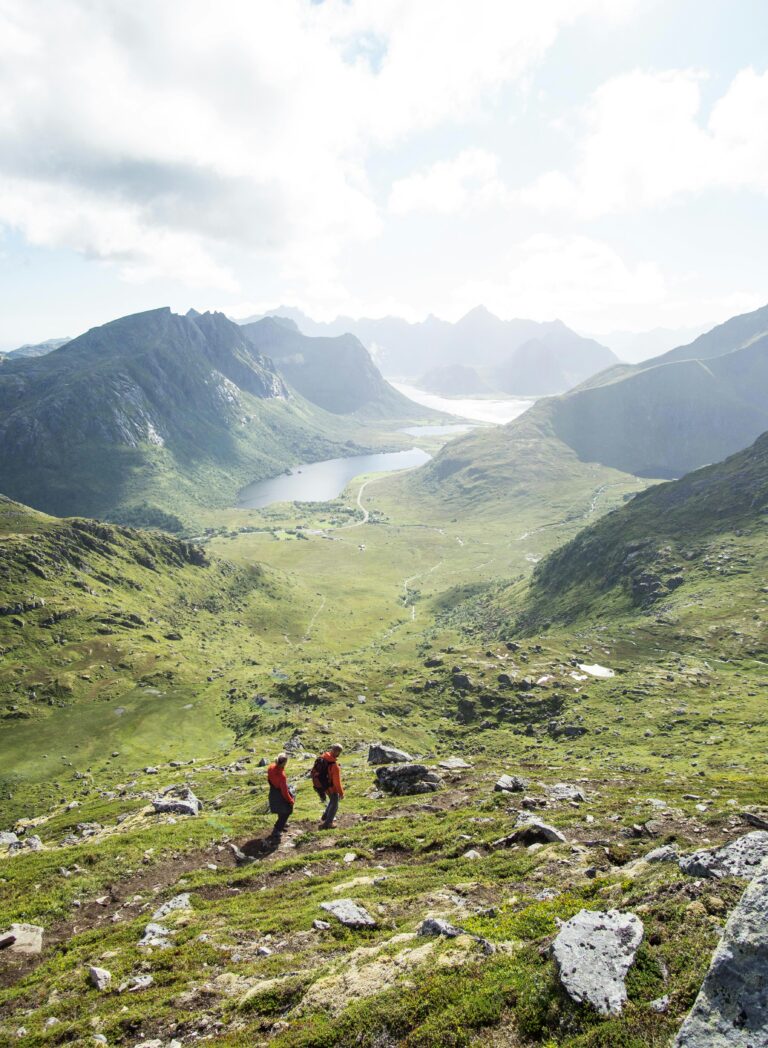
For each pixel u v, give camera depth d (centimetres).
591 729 13938
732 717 13238
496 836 3061
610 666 18612
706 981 1107
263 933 2191
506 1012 1326
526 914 1798
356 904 2295
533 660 19538
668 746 12112
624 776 5978
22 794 15425
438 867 2722
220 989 1806
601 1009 1223
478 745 14338
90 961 2180
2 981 2227
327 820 3678
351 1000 1540
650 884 1756
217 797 5966
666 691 15738
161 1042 1583
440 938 1756
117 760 17150
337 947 1964
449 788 4631
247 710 19538
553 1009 1271
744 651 17950
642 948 1379
